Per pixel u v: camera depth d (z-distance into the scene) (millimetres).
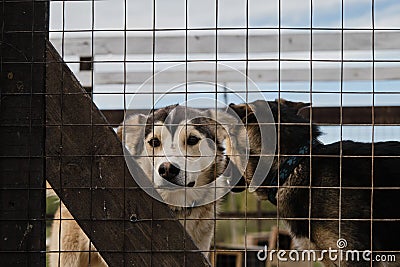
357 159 4371
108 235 1989
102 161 1998
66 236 3939
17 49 1974
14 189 1961
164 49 4578
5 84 1976
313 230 4324
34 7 1976
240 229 5762
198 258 1999
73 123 1989
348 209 4305
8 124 1971
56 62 1983
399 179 4312
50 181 1985
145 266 1991
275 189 4363
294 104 4512
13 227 1956
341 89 1956
